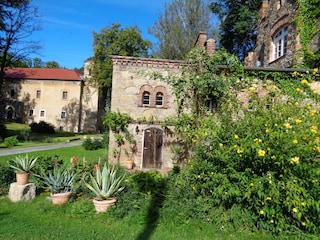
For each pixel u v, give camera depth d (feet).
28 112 150.00
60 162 31.63
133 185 24.00
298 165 14.83
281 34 53.11
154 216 19.04
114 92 44.09
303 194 14.73
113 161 43.55
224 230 17.15
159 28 108.78
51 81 150.82
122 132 44.04
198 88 38.17
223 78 37.88
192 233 17.01
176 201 20.07
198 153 20.99
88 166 29.01
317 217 15.65
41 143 83.35
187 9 104.99
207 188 19.80
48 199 23.08
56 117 149.38
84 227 17.74
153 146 43.88
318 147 14.38
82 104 152.87
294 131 15.67
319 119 16.72
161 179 25.63
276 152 15.31
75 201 22.56
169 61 43.29
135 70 44.16
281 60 50.83
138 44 124.36
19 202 22.43
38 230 16.98
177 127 40.81
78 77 155.84
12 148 66.23
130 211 19.70
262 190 15.76
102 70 119.96
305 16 44.47
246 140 16.80
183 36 104.83
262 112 18.28
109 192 20.51
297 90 23.94
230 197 17.76
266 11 62.08
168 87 44.24
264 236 16.33
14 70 157.17
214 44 45.96
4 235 16.05
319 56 40.88
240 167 17.71
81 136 117.08
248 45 108.99
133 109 44.14
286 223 16.30
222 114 22.22
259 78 39.04
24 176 23.53
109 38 121.08
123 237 16.30
